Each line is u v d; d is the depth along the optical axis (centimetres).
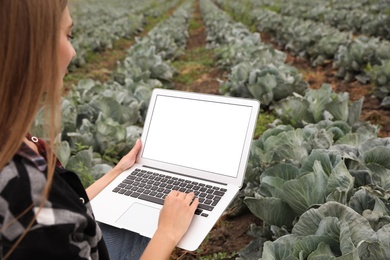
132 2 4744
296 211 253
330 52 923
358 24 1422
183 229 178
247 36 1205
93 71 1174
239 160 229
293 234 215
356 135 334
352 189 247
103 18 2648
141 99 607
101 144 429
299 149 312
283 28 1298
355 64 770
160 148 248
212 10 2645
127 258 211
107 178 235
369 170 266
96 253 129
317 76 879
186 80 959
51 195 111
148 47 1197
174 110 253
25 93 102
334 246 198
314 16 1873
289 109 480
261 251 257
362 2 2148
